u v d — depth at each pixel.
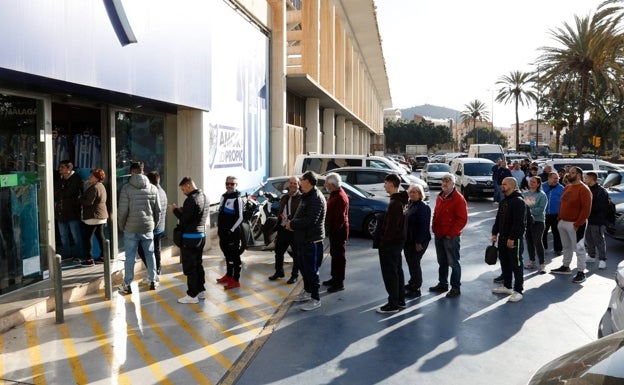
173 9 9.26
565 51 32.84
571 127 58.50
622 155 56.72
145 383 4.80
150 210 7.79
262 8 16.19
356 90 41.09
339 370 5.18
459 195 7.92
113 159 8.95
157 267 8.72
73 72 6.52
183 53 9.75
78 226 8.60
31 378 4.85
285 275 9.09
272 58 17.81
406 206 7.46
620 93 32.44
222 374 5.03
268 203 11.05
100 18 7.07
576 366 2.90
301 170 16.39
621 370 2.70
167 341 5.84
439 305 7.43
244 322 6.55
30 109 7.19
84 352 5.47
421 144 113.44
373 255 10.99
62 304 6.33
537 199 9.45
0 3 5.35
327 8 27.34
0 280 6.75
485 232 14.36
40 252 7.44
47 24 6.04
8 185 6.84
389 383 4.91
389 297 7.01
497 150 34.84
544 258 10.10
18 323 6.22
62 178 8.52
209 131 11.59
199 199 7.29
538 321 6.73
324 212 7.28
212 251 11.20
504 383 4.93
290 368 5.21
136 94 8.02
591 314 7.03
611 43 22.97
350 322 6.64
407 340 6.02
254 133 15.79
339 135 35.72
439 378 5.02
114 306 7.06
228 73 13.11
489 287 8.47
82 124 8.84
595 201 9.76
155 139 10.64
